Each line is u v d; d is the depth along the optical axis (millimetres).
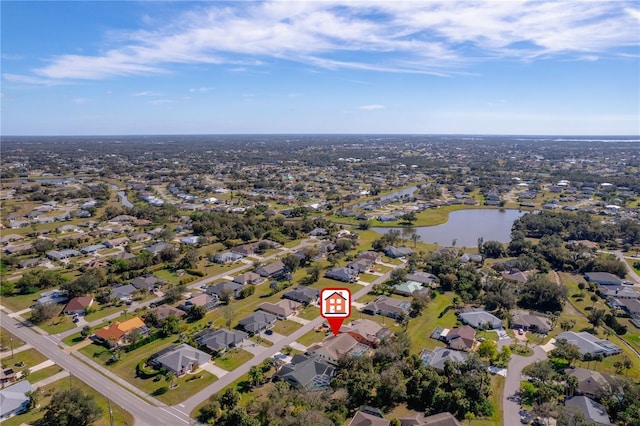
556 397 92188
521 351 114500
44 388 96438
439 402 90188
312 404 85750
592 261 179000
